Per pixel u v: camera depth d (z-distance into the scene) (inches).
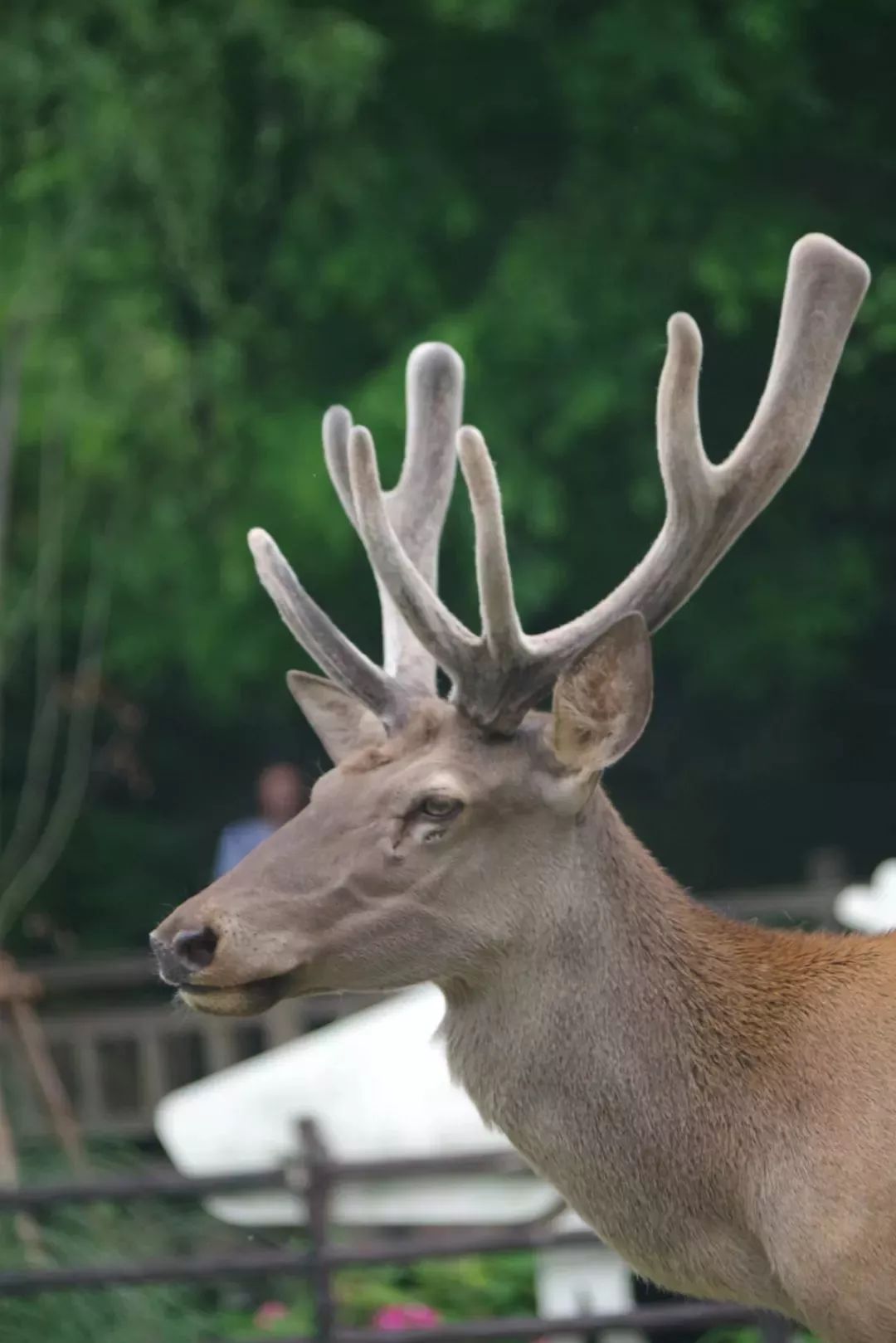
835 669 647.8
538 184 627.2
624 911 204.4
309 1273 322.7
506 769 199.6
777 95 591.8
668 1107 200.7
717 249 580.7
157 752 714.8
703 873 716.7
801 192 606.2
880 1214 192.5
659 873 210.8
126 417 560.4
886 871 437.7
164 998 672.4
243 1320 383.6
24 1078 466.6
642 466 594.6
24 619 568.1
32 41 555.8
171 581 601.3
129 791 717.3
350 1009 540.1
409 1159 328.8
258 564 216.4
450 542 586.9
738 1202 200.2
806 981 205.9
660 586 209.0
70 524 587.8
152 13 565.6
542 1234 324.2
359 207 598.5
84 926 690.8
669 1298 408.2
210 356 584.7
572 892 201.3
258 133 601.3
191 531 595.5
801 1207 195.8
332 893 196.2
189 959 195.0
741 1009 203.6
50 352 560.4
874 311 572.1
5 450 519.8
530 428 586.6
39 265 545.3
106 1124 549.3
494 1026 202.2
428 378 238.4
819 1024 202.4
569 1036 201.0
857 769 716.7
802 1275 195.9
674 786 717.9
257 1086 359.9
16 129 555.8
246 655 605.3
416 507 234.5
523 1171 331.9
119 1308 370.9
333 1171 326.3
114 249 566.6
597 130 593.6
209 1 573.3
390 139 611.8
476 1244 323.6
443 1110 351.3
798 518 634.8
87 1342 365.1
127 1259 390.3
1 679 568.1
